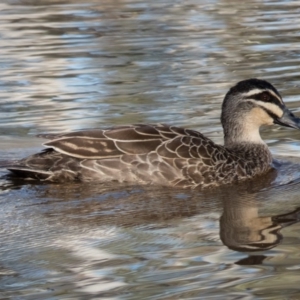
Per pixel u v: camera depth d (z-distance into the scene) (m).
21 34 25.84
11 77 20.97
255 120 15.24
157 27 26.31
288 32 25.38
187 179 14.09
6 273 10.36
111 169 13.94
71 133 14.10
